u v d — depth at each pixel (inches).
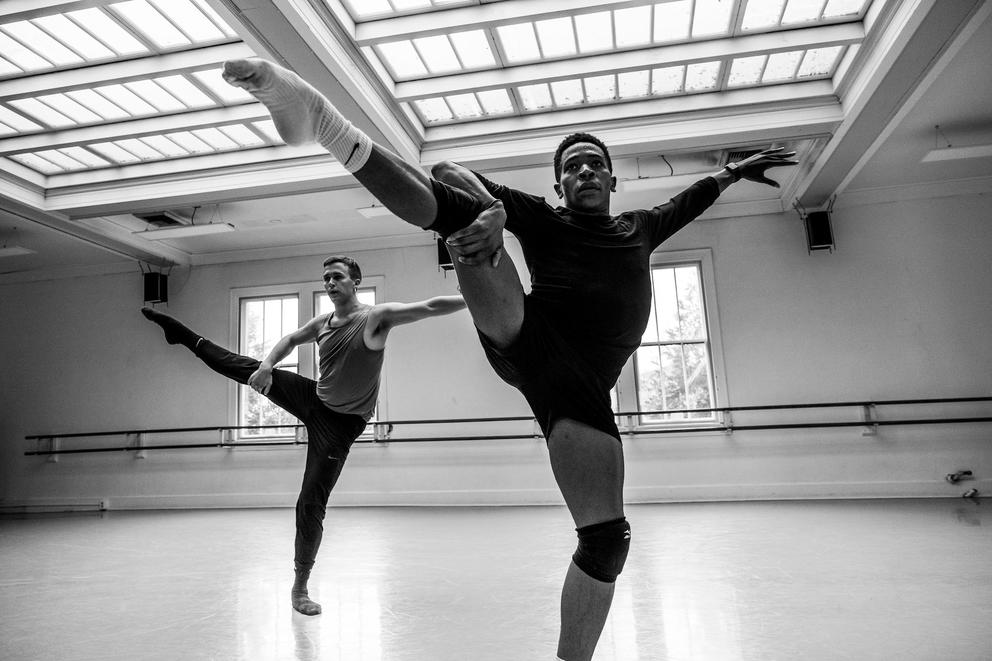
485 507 309.1
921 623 99.0
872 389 303.6
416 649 93.3
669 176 265.6
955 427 292.2
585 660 47.6
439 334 343.6
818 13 189.9
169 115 232.4
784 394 309.6
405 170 35.5
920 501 269.7
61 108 224.8
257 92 32.5
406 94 216.7
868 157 261.0
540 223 49.2
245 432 359.6
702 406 318.0
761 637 94.6
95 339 383.9
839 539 179.5
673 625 102.1
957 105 234.4
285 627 106.9
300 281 366.9
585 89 229.5
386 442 333.4
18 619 120.1
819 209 316.8
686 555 163.3
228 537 228.4
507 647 93.0
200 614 118.7
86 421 376.8
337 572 155.1
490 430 329.4
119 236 328.5
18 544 229.3
